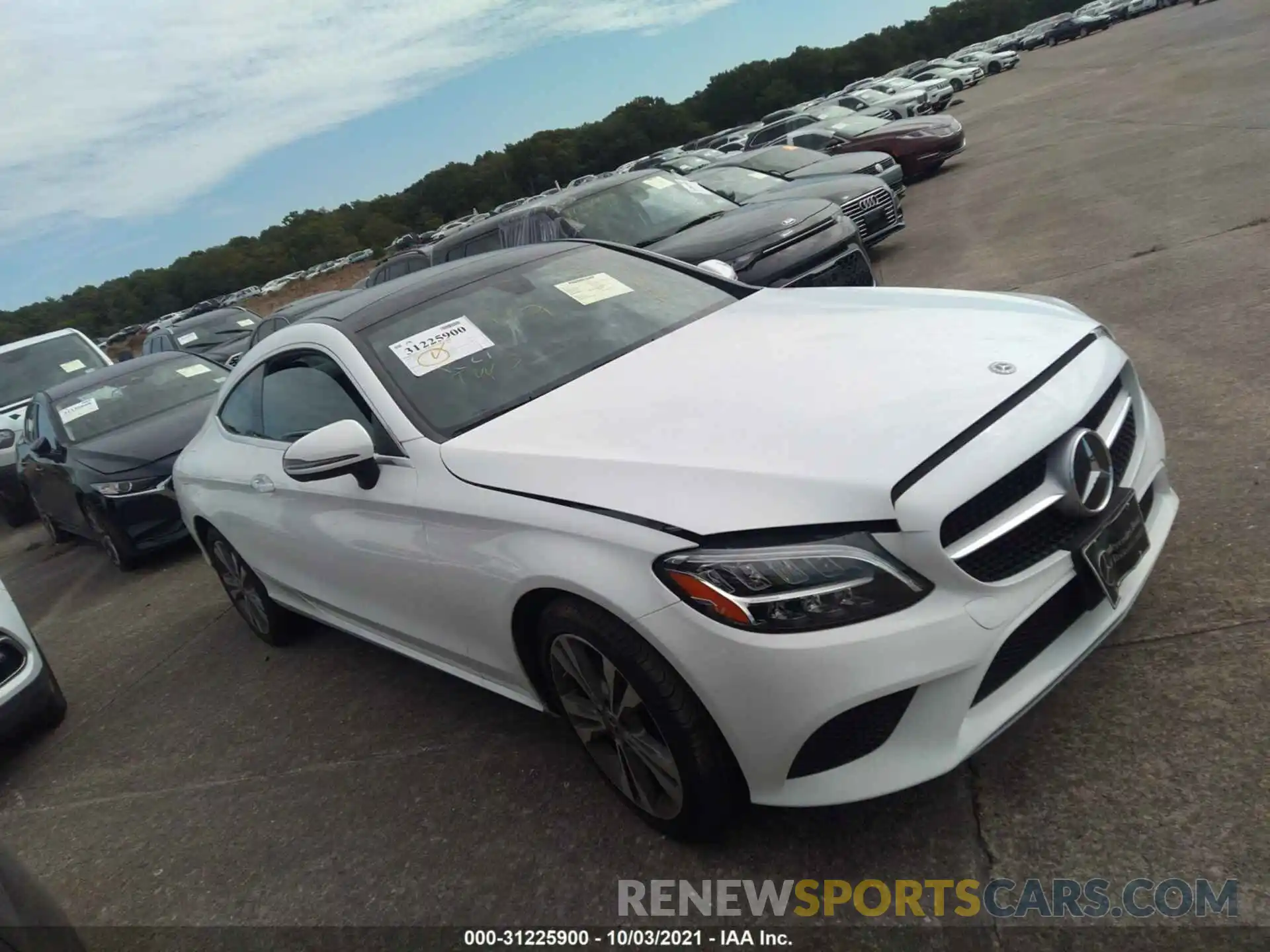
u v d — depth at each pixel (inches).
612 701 94.5
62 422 299.9
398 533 114.8
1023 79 1268.5
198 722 163.5
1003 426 85.0
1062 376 93.2
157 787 145.1
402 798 121.3
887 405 89.5
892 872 87.3
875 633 77.7
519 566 95.3
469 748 128.4
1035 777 92.4
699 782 88.3
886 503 78.5
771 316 126.1
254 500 152.5
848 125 708.0
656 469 89.6
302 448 111.5
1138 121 526.0
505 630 103.3
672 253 262.2
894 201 362.9
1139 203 323.9
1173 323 198.1
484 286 139.3
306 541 138.5
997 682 84.8
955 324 108.0
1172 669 99.9
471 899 99.9
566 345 126.3
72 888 124.6
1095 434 88.9
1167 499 107.3
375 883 106.9
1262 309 189.2
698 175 423.8
